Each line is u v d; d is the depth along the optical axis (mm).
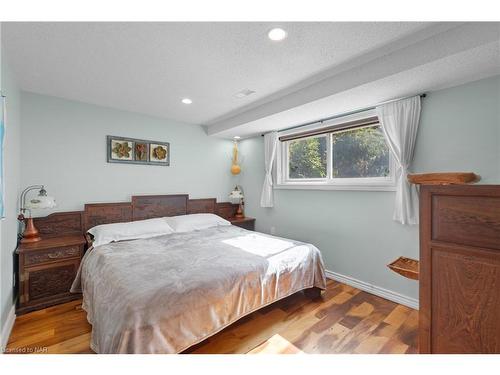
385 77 1816
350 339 1804
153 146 3465
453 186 1048
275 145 3617
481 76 1804
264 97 2699
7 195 1830
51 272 2299
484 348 974
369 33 1549
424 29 1510
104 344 1324
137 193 3334
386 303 2355
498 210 944
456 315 1038
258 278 1895
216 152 4176
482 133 1852
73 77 2207
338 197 2881
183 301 1454
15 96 2211
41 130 2629
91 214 2916
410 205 2193
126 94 2635
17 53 1780
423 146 2160
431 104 2104
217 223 3516
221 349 1679
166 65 1977
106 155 3076
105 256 2076
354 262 2725
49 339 1782
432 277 1103
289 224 3508
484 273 972
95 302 1669
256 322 2023
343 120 2791
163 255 2104
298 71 2074
